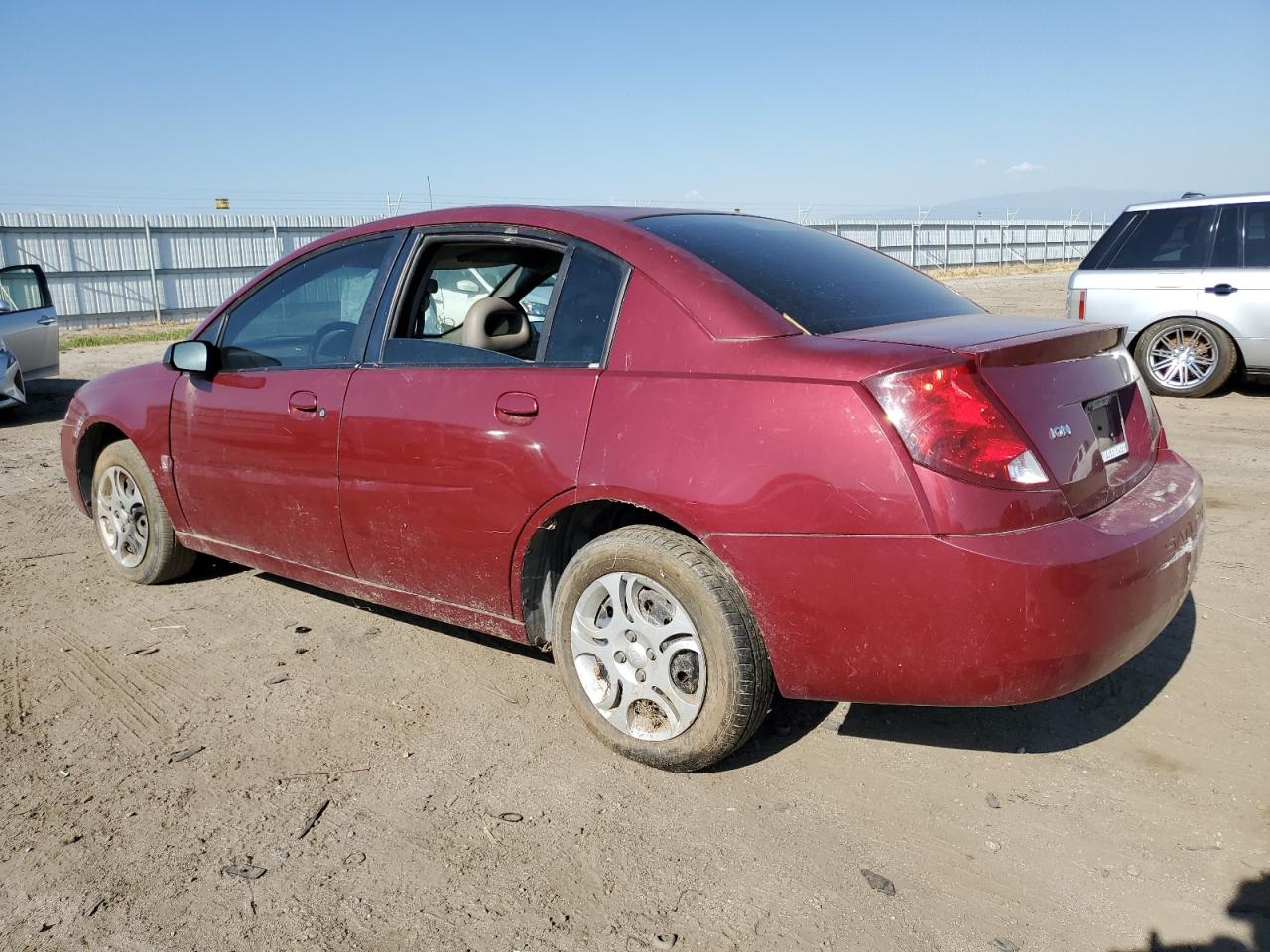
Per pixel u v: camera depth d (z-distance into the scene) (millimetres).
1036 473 2328
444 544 3131
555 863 2414
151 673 3549
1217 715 3031
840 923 2178
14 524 5660
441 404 3078
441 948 2131
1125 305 8797
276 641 3832
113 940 2170
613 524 3080
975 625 2260
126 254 25219
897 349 2389
